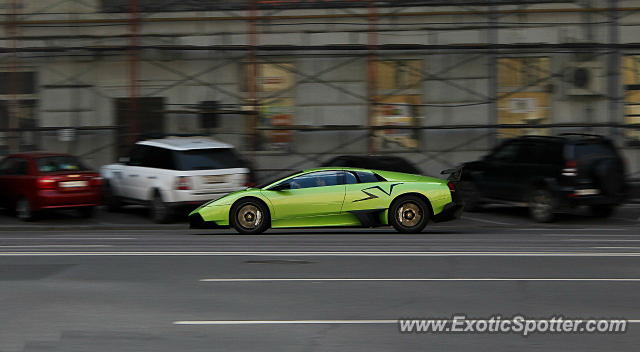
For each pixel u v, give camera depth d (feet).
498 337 27.22
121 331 27.99
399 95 93.50
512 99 92.89
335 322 29.12
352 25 93.09
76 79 93.97
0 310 31.24
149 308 31.50
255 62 91.66
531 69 92.58
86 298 33.42
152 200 71.10
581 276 38.37
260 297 33.47
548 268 40.78
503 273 39.22
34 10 93.97
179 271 40.04
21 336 27.40
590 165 67.67
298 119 94.12
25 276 38.75
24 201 71.82
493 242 53.11
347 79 93.66
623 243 52.80
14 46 92.89
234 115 93.40
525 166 71.36
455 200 59.57
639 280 37.35
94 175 72.74
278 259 44.01
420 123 93.56
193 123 93.97
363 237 56.70
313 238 55.93
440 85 93.20
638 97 92.22
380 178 59.31
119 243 53.42
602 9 91.30
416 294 34.01
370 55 91.81
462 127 89.25
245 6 92.89
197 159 70.13
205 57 93.56
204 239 55.98
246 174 71.67
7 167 74.18
